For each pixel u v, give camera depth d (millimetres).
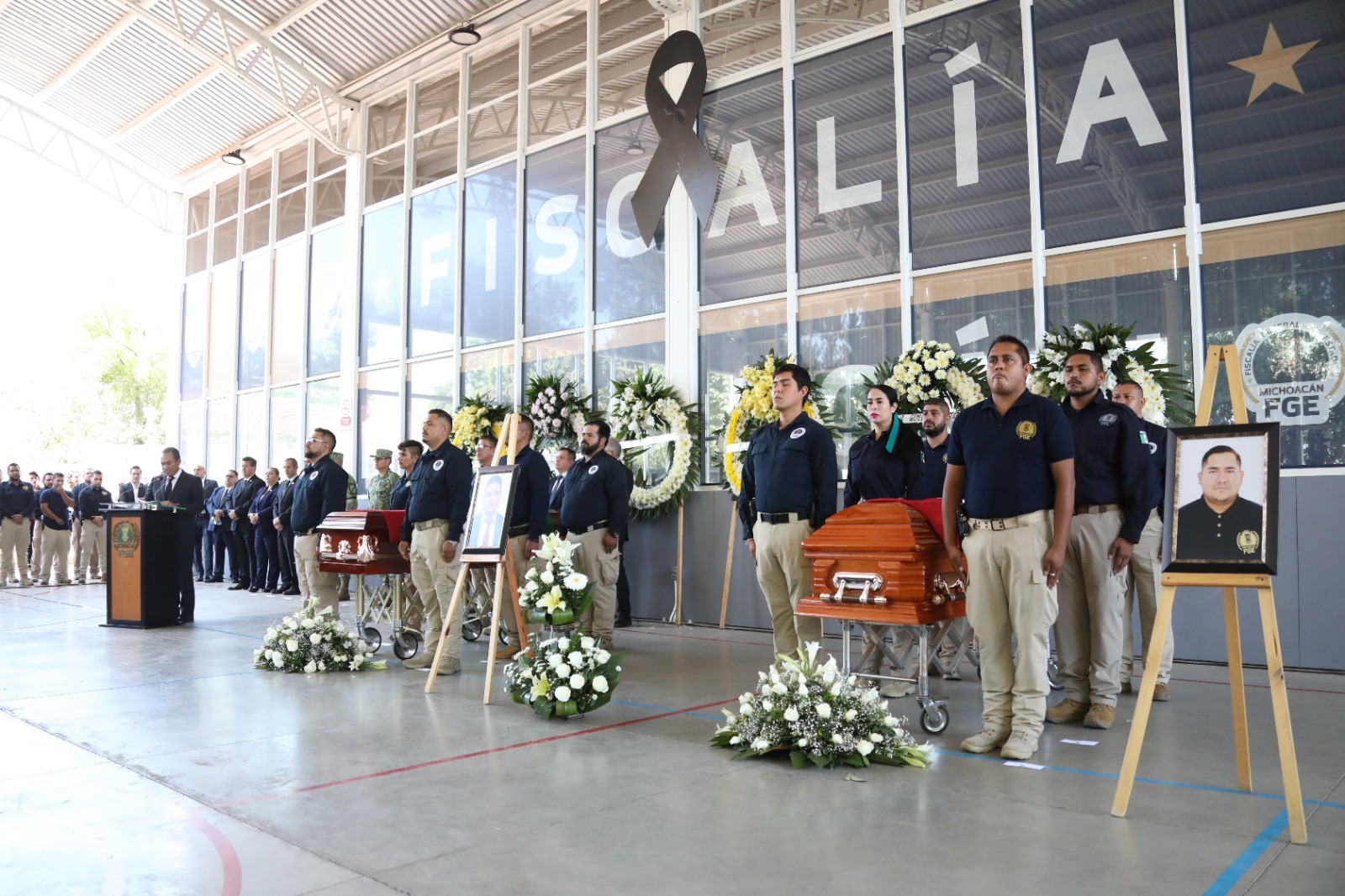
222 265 16703
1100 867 2600
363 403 13297
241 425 15945
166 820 3137
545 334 10852
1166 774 3561
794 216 8836
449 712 4891
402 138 13141
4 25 14648
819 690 3840
